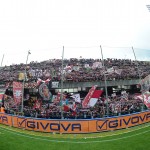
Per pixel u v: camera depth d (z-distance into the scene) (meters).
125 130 19.14
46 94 24.28
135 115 20.27
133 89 30.36
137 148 14.91
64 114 21.52
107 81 28.73
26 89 28.02
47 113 21.38
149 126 20.06
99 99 25.25
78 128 18.58
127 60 35.56
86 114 21.19
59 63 35.72
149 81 25.59
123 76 29.94
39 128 19.33
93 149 14.98
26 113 22.61
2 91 28.61
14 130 20.00
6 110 24.61
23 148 15.16
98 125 18.70
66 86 27.58
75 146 15.66
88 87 28.70
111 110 22.31
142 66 34.41
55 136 18.05
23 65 37.34
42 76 29.58
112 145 15.70
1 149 14.84
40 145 15.88
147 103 22.47
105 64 33.31
